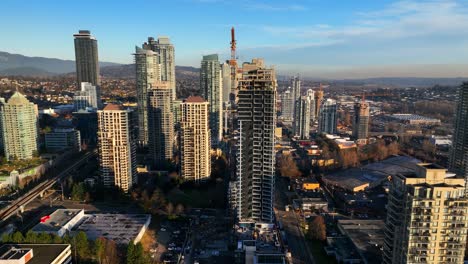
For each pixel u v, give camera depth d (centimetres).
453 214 19950
